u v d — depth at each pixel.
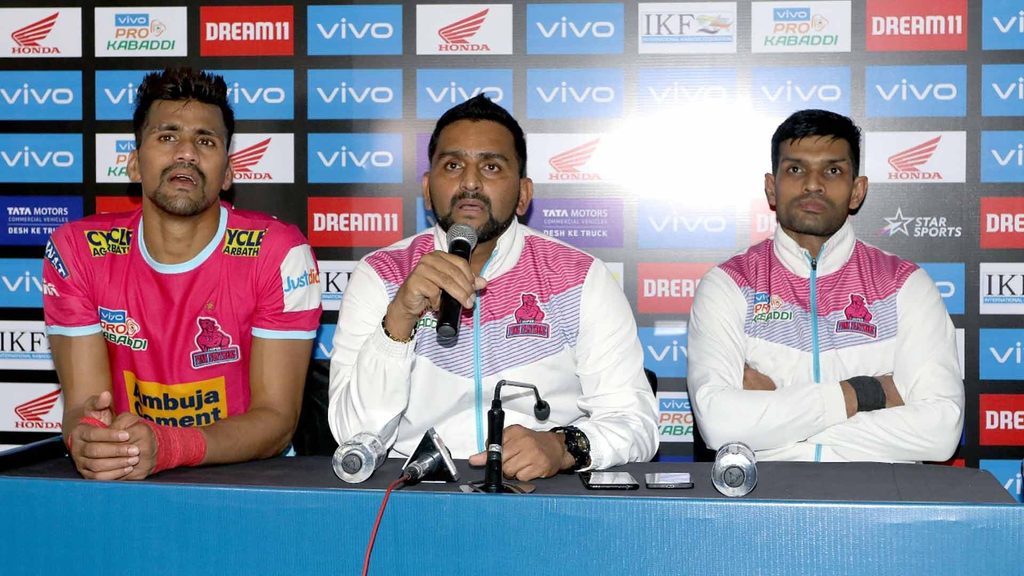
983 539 1.25
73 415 1.96
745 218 2.92
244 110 2.97
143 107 2.04
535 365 2.03
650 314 2.96
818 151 2.38
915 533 1.26
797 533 1.28
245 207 2.99
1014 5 2.80
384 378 1.77
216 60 2.97
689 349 2.42
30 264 3.03
